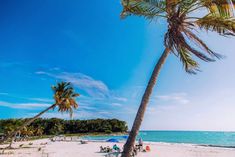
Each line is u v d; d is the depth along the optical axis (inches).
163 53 262.1
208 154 1042.1
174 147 1471.5
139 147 1163.3
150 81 249.3
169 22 250.2
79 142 2180.1
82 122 4643.2
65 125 4515.3
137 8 287.4
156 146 1567.4
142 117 234.2
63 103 1147.9
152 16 283.3
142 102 239.6
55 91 1150.3
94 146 1640.0
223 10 257.3
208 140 3378.4
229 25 257.1
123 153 223.6
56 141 2399.1
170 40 233.0
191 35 254.5
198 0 263.3
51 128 4077.3
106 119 5007.4
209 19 262.7
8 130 2320.4
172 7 263.4
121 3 297.0
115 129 4926.2
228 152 1120.8
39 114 1045.2
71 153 1153.4
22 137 2699.3
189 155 1002.7
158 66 255.9
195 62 304.0
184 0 256.5
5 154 1050.7
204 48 249.3
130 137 227.0
